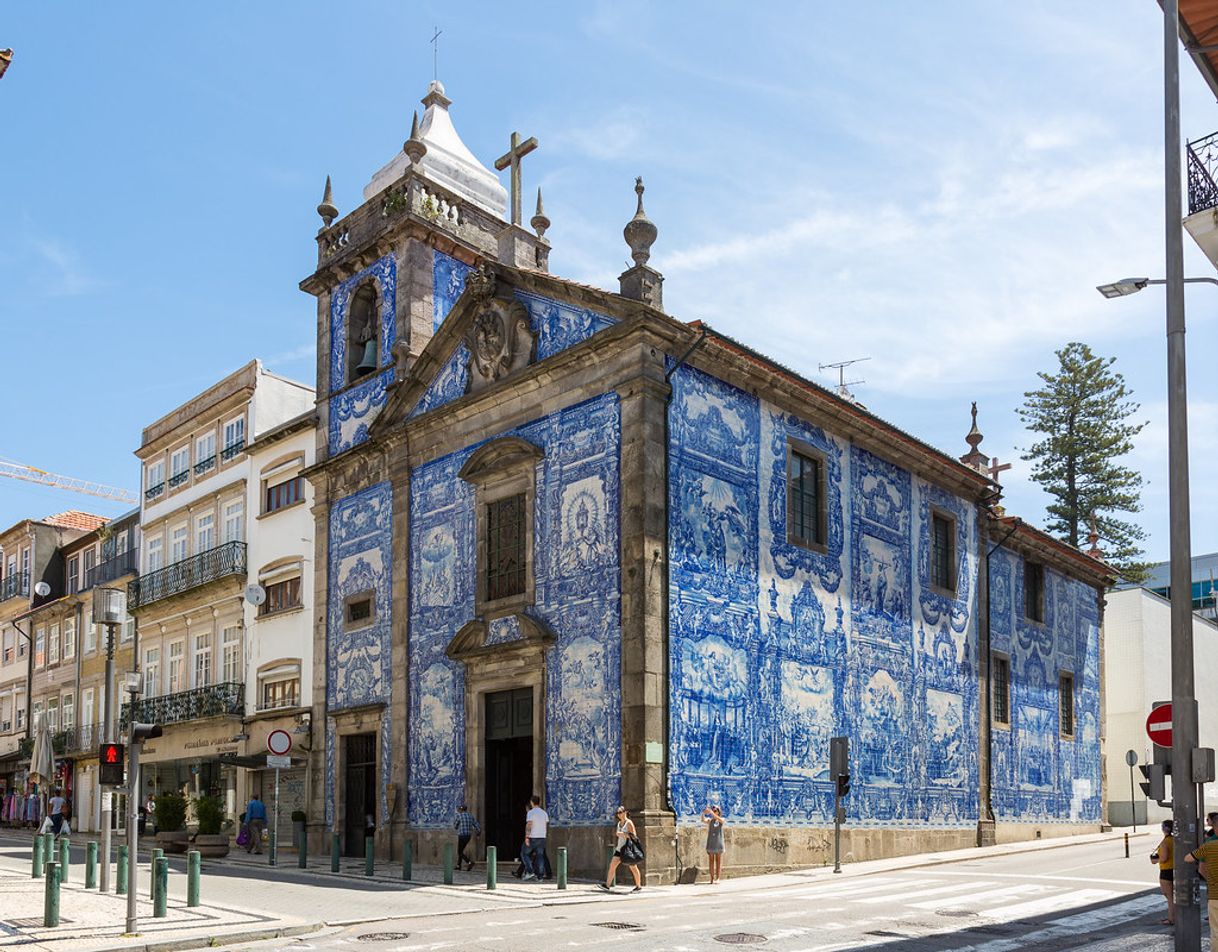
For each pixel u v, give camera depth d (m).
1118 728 40.25
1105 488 53.22
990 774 29.06
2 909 14.51
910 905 15.78
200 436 37.28
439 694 23.53
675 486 20.39
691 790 19.52
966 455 33.53
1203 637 44.78
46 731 43.22
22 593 49.91
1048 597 34.28
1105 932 13.38
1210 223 16.11
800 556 23.25
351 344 29.28
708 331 20.84
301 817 27.20
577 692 20.27
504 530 22.77
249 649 31.80
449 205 28.66
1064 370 55.00
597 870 19.25
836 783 21.64
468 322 24.69
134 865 12.39
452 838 22.48
